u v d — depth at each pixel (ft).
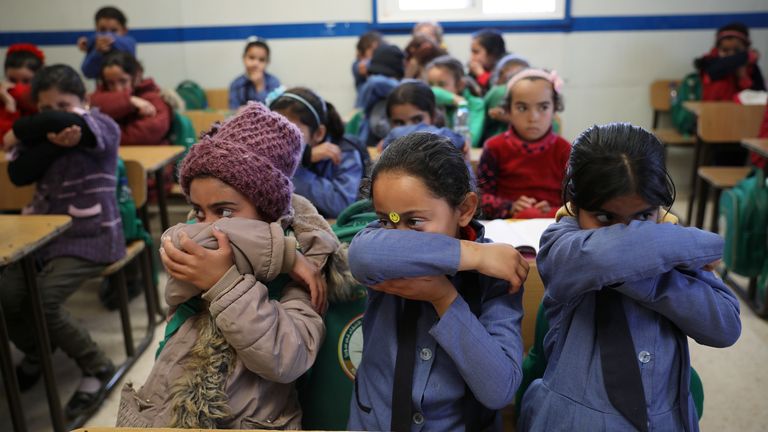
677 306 2.81
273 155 3.40
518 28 16.80
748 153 13.61
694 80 15.17
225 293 3.04
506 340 2.93
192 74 17.60
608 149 2.75
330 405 3.88
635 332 2.94
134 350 8.04
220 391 3.14
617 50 16.79
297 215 3.75
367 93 9.89
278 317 3.21
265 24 17.22
